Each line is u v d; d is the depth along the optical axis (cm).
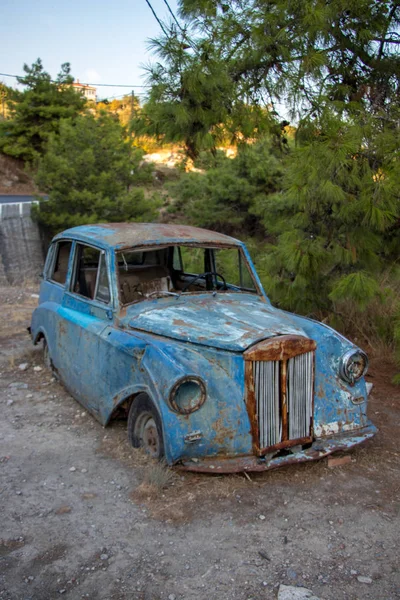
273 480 381
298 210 732
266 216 870
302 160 552
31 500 353
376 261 640
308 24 578
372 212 527
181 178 2070
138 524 328
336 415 408
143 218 1856
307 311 721
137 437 417
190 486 370
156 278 529
